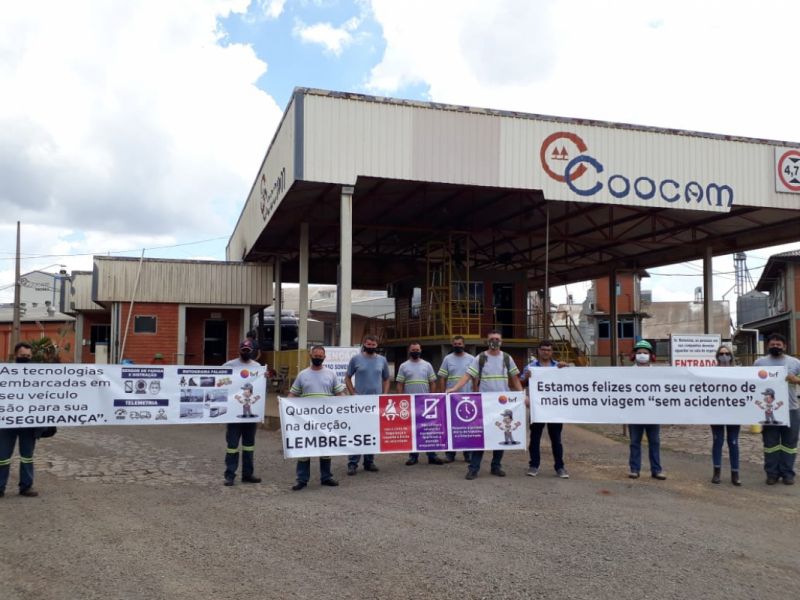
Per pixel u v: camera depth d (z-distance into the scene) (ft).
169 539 20.95
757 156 64.54
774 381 31.04
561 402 31.63
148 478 31.12
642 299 187.62
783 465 30.91
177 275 81.35
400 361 96.68
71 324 130.72
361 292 196.65
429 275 88.84
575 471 33.27
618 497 27.09
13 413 27.89
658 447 31.58
